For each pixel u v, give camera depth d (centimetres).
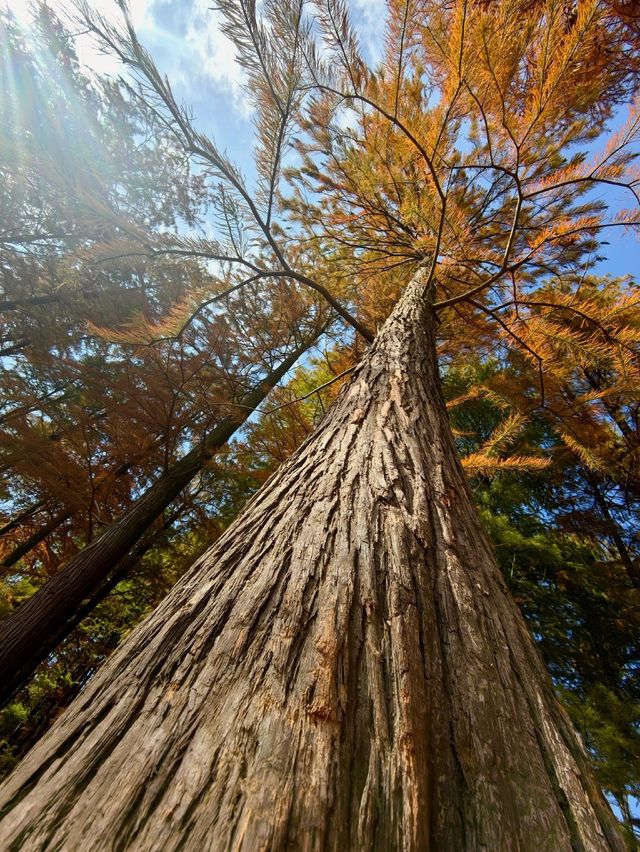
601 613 502
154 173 578
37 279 501
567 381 321
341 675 69
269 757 57
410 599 86
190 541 553
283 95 197
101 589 423
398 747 61
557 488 623
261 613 82
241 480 598
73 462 420
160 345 289
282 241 408
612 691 407
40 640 347
